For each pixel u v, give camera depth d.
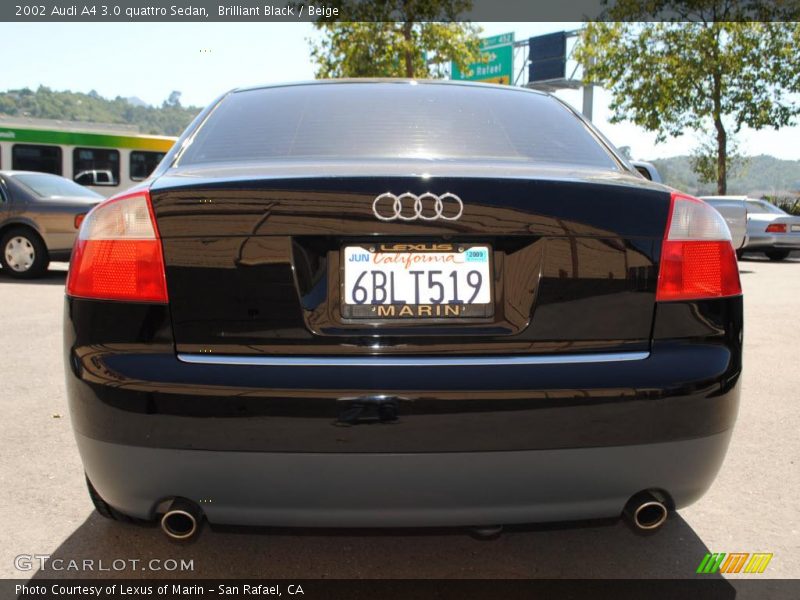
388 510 1.83
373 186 1.86
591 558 2.47
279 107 2.62
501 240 1.89
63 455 3.30
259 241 1.84
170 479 1.83
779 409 4.14
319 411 1.77
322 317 1.85
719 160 21.44
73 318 1.93
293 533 2.00
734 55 20.47
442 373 1.80
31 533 2.60
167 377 1.81
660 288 1.92
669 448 1.87
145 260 1.87
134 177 22.70
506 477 1.82
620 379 1.84
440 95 2.73
